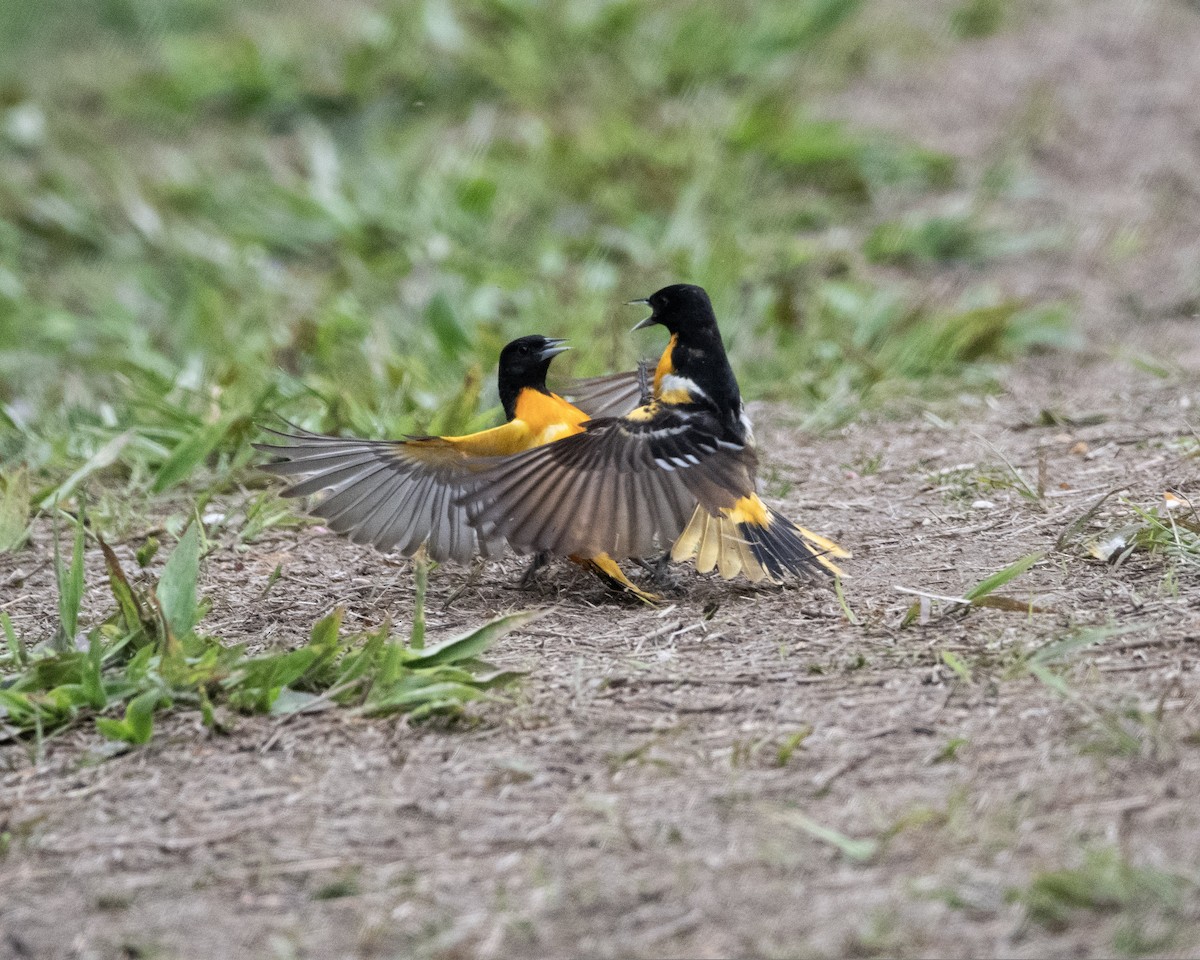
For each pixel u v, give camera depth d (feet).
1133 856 21.40
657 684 28.14
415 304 58.29
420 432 43.16
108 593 34.68
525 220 65.67
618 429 31.68
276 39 83.82
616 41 80.38
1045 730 25.22
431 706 27.04
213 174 72.02
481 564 35.94
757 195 67.31
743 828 22.99
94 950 21.27
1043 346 53.11
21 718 27.50
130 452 43.11
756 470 33.47
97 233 67.56
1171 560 32.45
